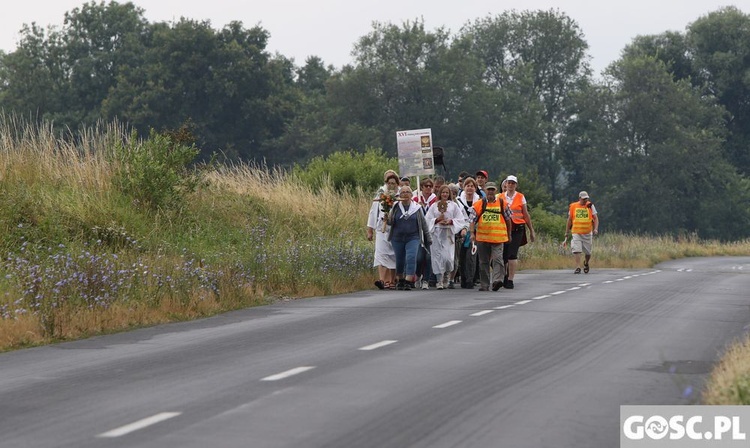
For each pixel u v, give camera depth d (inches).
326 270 1584.6
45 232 1531.7
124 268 1277.1
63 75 7234.3
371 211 1619.1
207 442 534.3
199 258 1569.9
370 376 737.6
